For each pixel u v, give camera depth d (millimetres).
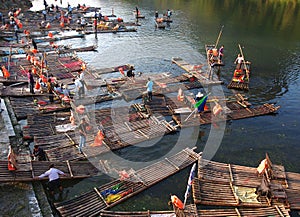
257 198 16656
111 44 42719
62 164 17844
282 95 30766
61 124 22266
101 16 56438
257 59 41188
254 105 28297
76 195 16219
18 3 64938
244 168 19047
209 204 16031
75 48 39406
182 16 64375
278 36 53219
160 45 43500
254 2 84312
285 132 24094
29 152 18703
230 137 22828
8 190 15602
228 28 56750
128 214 14828
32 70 30750
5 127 20859
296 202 16594
